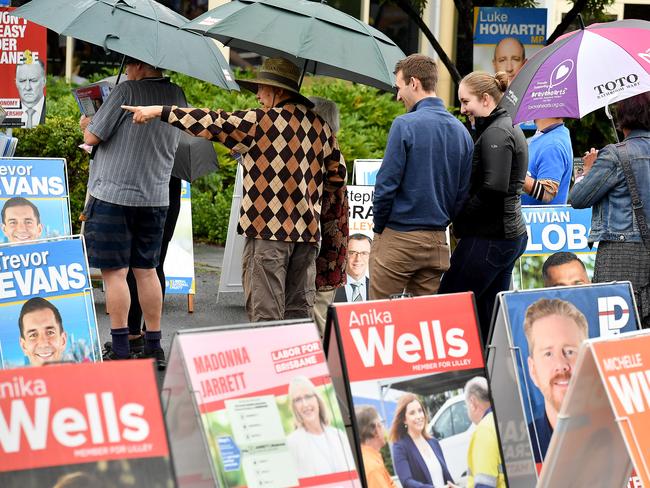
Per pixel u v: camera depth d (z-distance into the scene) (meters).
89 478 11.12
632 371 13.46
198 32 21.39
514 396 15.62
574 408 13.56
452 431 14.61
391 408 14.29
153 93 22.89
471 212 21.06
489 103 20.98
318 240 20.69
